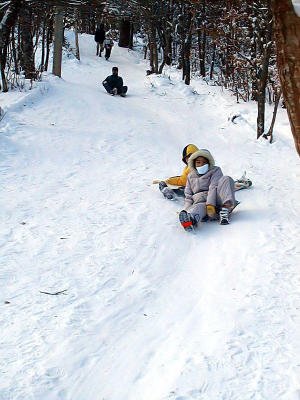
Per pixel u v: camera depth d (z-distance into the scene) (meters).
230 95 16.55
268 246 5.29
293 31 2.47
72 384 3.13
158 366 3.33
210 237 5.70
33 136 9.55
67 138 9.78
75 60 22.62
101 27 25.88
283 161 9.38
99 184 7.44
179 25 20.61
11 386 3.04
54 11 14.90
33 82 13.48
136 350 3.52
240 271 4.76
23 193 6.82
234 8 12.86
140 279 4.64
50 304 4.07
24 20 13.78
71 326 3.75
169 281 4.65
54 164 8.27
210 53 26.08
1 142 8.85
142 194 7.07
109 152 9.28
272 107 13.66
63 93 13.40
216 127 12.57
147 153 9.43
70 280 4.52
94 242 5.39
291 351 3.43
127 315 3.99
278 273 4.66
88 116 11.77
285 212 6.36
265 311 3.98
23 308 3.98
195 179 6.39
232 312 3.99
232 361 3.33
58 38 15.64
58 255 5.02
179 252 5.32
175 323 3.89
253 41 13.98
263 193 7.21
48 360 3.33
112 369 3.30
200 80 21.31
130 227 5.86
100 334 3.69
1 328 3.68
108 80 15.31
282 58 2.56
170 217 6.29
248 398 2.96
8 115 10.61
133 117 12.51
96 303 4.14
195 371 3.22
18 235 5.47
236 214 6.38
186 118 13.38
